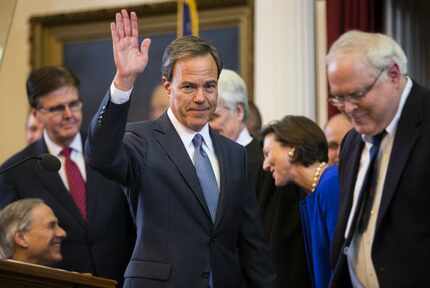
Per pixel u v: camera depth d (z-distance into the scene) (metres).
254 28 9.81
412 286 4.20
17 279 3.27
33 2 10.80
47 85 5.69
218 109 5.61
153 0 10.23
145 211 4.13
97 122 3.96
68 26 10.60
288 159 5.30
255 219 4.43
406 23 9.26
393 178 4.27
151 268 4.04
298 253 5.30
